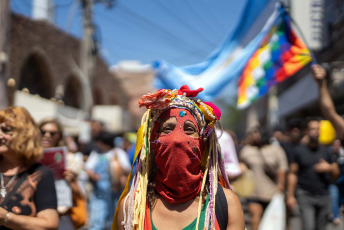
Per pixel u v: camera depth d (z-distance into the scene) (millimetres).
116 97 27859
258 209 6023
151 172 2242
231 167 5242
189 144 2096
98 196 7141
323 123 6672
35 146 2949
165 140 2096
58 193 3951
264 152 6113
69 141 7551
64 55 17328
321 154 5887
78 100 19484
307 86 12914
